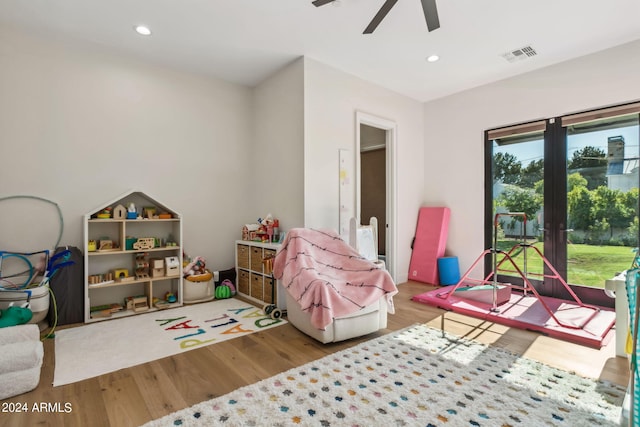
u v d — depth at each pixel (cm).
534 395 179
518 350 238
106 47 331
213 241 410
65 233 314
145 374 202
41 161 303
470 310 321
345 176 388
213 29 298
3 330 199
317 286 244
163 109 372
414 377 198
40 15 274
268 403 171
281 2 258
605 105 336
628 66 321
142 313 323
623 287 226
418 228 484
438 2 256
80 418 160
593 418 159
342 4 260
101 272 328
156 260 338
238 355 230
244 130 437
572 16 276
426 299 362
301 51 340
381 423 156
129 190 344
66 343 247
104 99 335
